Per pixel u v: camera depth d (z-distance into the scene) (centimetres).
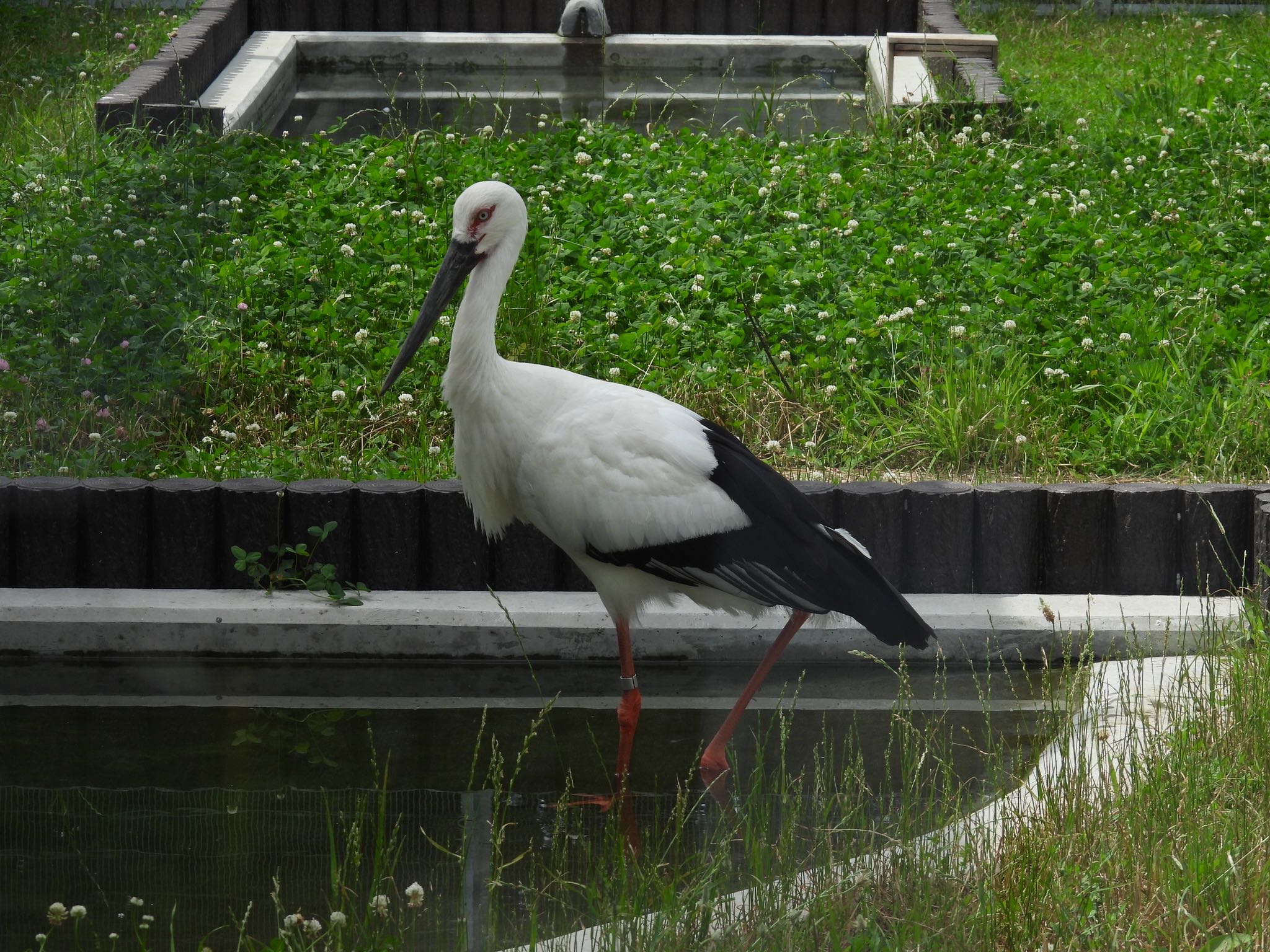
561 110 1988
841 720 747
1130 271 1177
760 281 1173
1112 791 603
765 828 580
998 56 2012
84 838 622
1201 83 1809
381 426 990
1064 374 1033
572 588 841
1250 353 1061
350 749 710
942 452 964
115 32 2208
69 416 963
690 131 1703
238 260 1206
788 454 952
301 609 797
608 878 578
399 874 600
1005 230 1274
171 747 709
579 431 707
